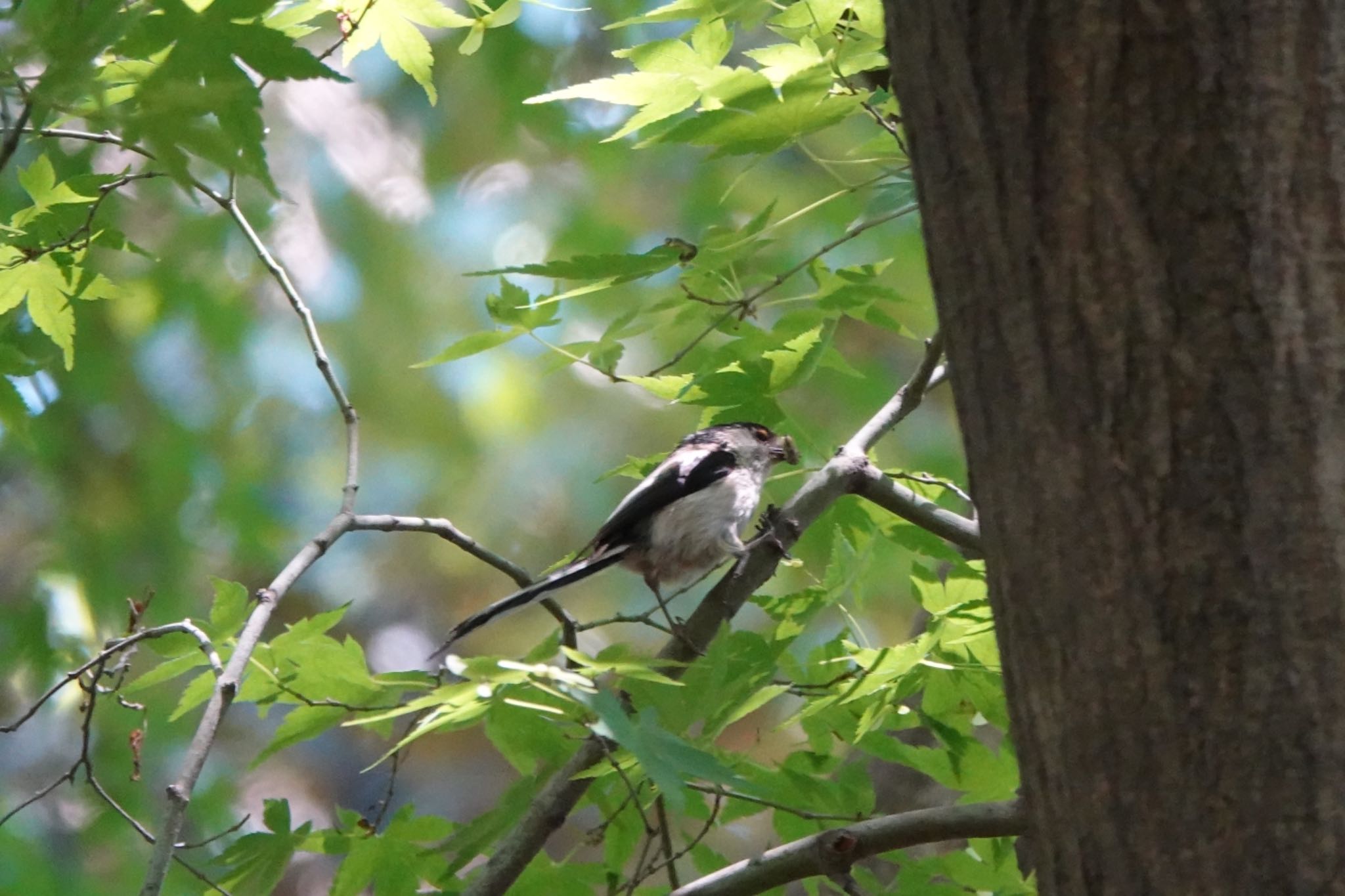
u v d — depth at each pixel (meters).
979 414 4.51
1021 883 7.68
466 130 21.92
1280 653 3.95
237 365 19.62
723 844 13.09
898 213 7.36
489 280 21.75
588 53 20.02
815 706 7.34
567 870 7.56
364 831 7.40
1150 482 4.10
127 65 6.01
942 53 4.46
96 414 17.25
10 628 15.69
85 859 15.56
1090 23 4.11
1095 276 4.16
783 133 7.15
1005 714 7.77
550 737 6.91
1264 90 4.01
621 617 7.98
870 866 9.52
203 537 18.20
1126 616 4.14
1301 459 3.96
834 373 18.20
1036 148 4.23
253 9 5.14
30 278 7.91
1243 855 3.95
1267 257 4.01
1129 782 4.14
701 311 8.23
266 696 7.19
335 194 21.25
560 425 22.84
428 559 23.64
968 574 8.09
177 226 18.56
